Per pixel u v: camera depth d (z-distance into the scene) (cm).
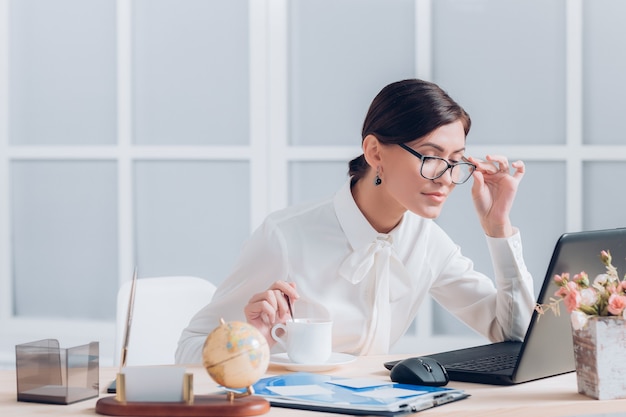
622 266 173
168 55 346
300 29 338
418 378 159
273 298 182
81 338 351
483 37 330
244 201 343
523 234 330
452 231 332
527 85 328
